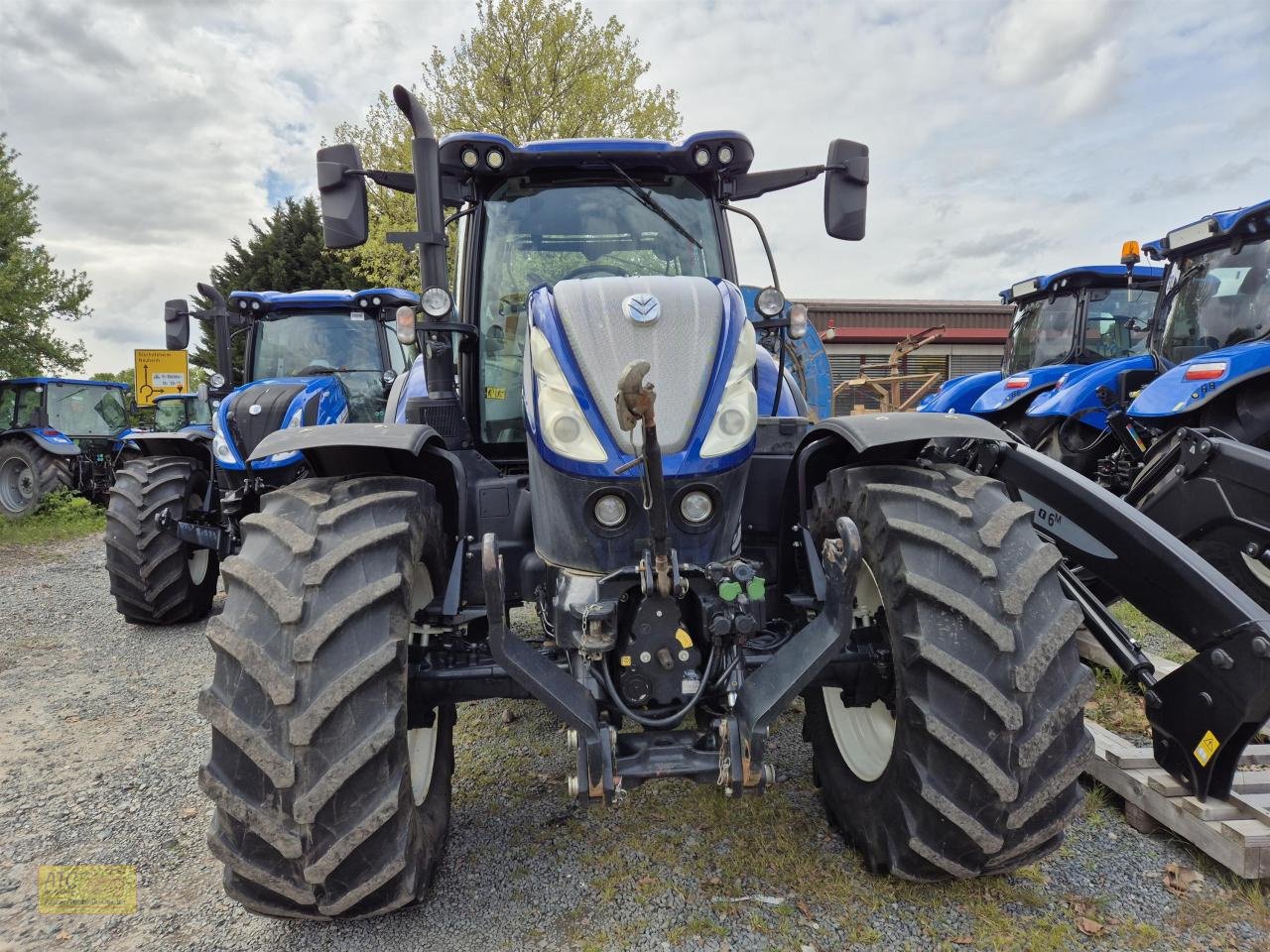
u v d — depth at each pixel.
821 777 2.50
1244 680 2.08
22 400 12.14
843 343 18.97
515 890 2.20
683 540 2.12
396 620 1.85
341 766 1.69
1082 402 6.54
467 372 3.17
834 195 2.89
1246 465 2.73
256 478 4.88
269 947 2.03
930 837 1.88
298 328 6.78
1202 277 5.95
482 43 12.70
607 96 12.93
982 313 19.75
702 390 2.15
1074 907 2.06
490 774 2.89
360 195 2.75
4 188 15.59
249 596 1.83
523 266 3.18
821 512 2.34
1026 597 1.84
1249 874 2.08
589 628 1.99
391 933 2.04
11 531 9.50
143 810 2.79
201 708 1.74
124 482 5.18
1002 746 1.79
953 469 2.18
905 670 1.90
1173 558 2.26
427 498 2.14
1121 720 2.99
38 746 3.36
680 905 2.10
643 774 1.92
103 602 6.07
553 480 2.15
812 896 2.12
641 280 2.35
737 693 2.00
